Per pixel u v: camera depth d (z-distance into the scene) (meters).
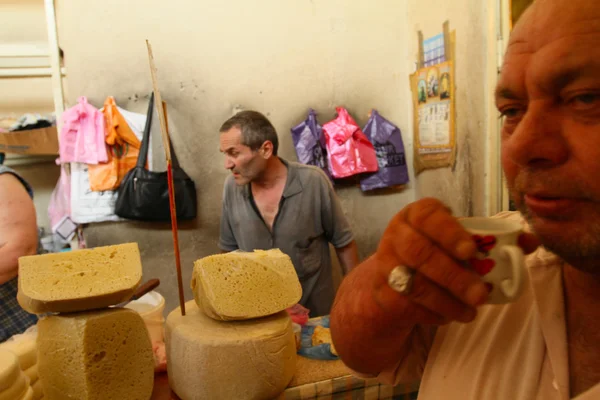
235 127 1.81
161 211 2.26
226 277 1.05
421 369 0.73
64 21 2.27
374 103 2.64
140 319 0.97
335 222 1.97
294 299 1.10
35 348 1.00
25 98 2.72
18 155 2.75
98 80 2.32
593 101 0.40
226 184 2.04
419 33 2.48
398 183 2.59
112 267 0.95
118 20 2.32
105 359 0.91
